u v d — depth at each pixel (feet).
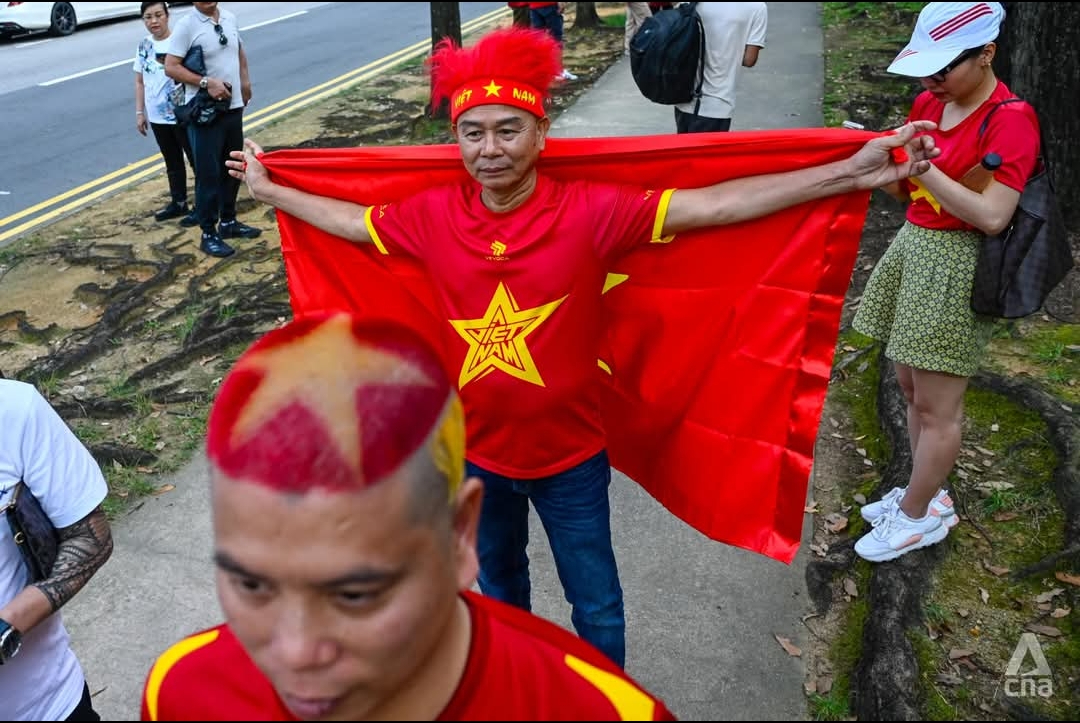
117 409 15.43
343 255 9.05
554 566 11.82
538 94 7.25
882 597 10.47
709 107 19.48
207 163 20.71
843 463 13.51
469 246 7.58
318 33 47.91
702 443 8.80
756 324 8.18
